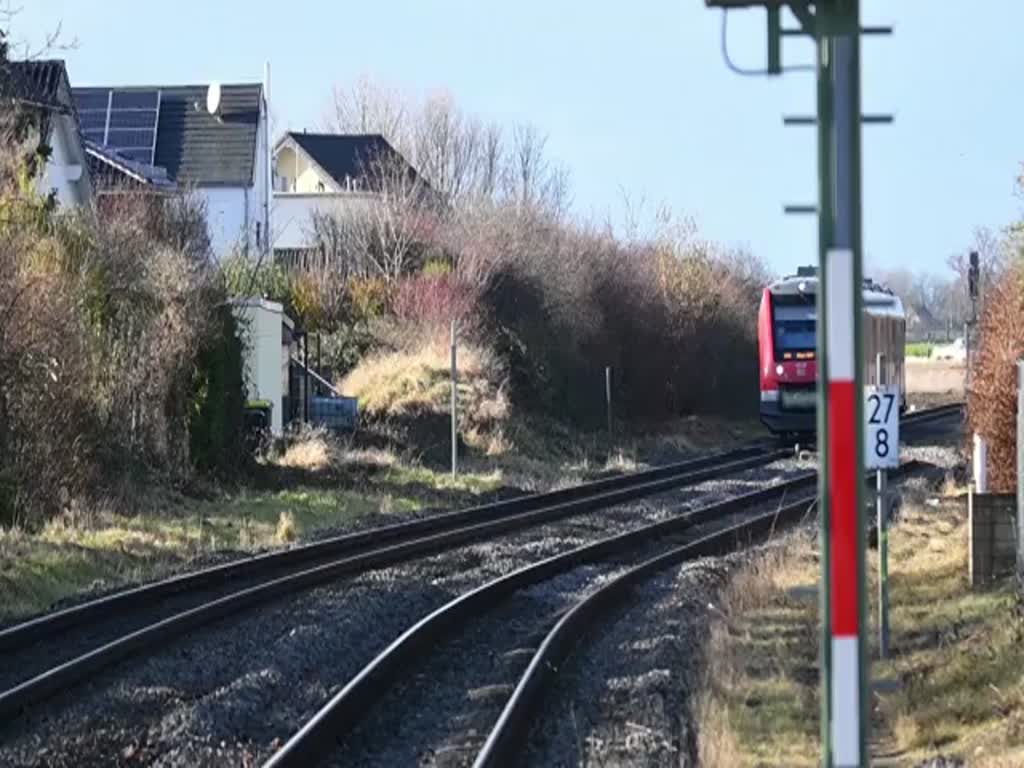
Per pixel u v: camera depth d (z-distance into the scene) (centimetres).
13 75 10112
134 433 9894
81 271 9994
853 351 1678
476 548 8506
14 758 3759
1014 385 7531
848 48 1703
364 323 17488
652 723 4266
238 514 9644
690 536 9394
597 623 6225
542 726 4312
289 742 3691
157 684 4731
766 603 6519
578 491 11981
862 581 1680
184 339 10500
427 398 15238
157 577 7144
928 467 13525
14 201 9694
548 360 17612
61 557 7200
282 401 13412
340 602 6431
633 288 19988
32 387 8700
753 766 3828
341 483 11544
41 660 5166
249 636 5612
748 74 1786
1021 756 3522
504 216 19625
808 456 15325
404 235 19112
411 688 4859
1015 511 6253
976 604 5772
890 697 4534
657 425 19638
